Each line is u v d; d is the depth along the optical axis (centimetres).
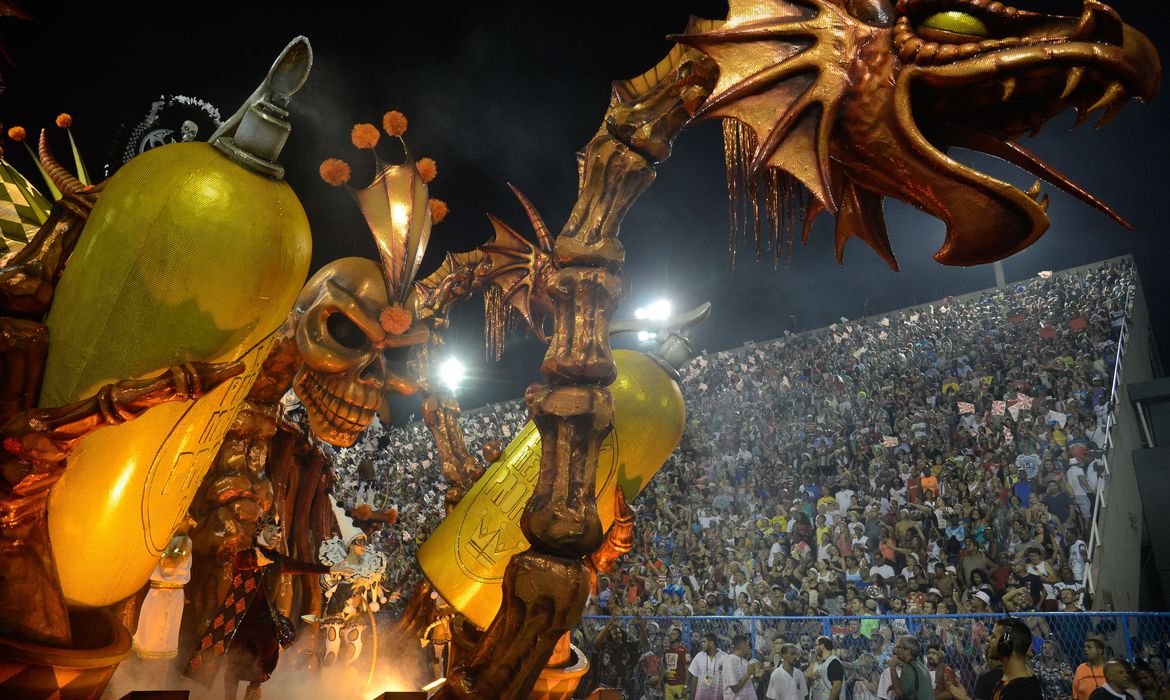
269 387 336
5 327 184
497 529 306
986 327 1956
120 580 210
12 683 179
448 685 193
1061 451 1398
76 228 202
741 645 1024
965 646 947
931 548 1303
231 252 196
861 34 207
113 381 191
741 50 215
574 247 214
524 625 190
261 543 354
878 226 240
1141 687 725
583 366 205
